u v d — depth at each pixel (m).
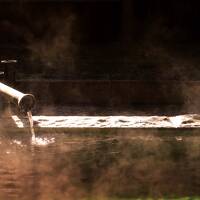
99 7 52.28
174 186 18.38
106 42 51.53
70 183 18.58
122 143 23.69
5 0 50.44
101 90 31.66
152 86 31.69
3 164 20.73
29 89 31.83
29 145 23.31
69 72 38.47
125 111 29.58
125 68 39.88
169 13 52.69
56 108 30.20
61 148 22.92
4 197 17.20
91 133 24.86
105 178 19.20
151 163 20.84
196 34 52.53
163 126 25.48
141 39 50.91
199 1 52.53
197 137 24.66
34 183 18.58
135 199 17.05
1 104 29.17
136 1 52.31
